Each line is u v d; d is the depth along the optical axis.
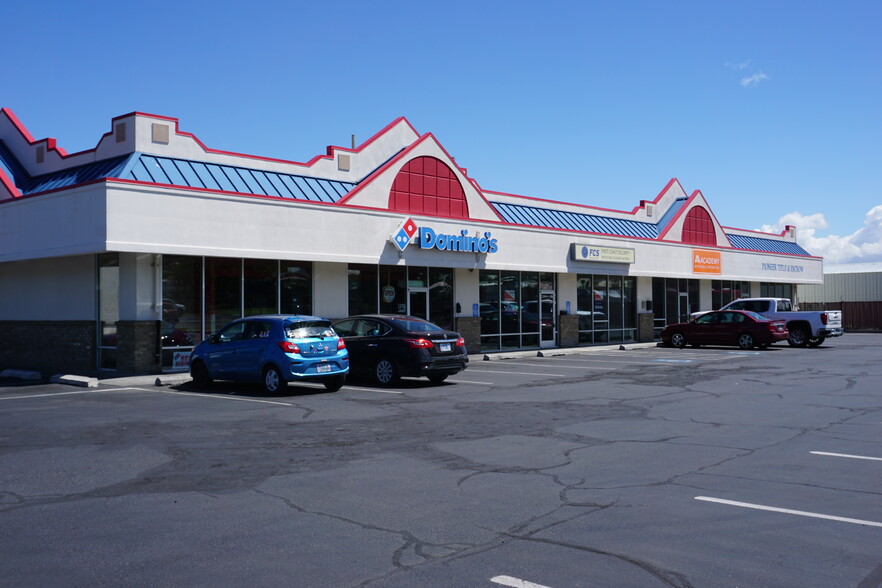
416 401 13.93
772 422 11.35
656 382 17.05
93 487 7.60
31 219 18.72
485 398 14.34
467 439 10.08
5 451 9.34
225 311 19.52
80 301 19.69
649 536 5.95
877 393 14.68
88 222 16.89
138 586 4.95
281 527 6.24
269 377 14.94
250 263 20.03
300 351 14.74
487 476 7.98
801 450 9.25
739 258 38.72
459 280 25.58
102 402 13.93
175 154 20.78
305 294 21.22
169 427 11.09
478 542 5.83
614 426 11.08
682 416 12.00
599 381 17.36
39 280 21.08
